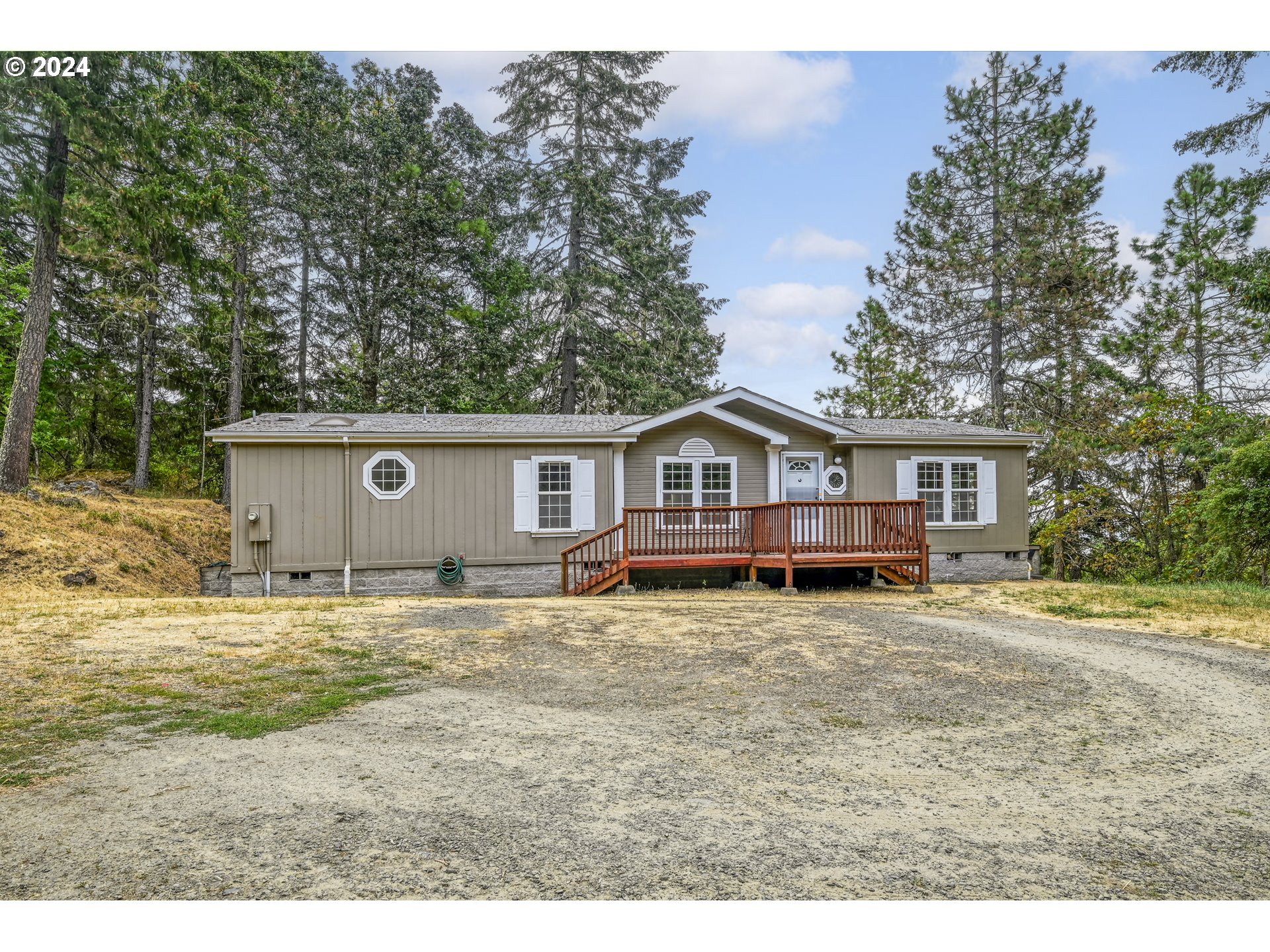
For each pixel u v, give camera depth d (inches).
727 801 143.4
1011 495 639.8
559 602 432.8
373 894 106.7
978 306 908.0
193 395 976.9
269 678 230.4
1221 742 185.5
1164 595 464.1
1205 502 597.9
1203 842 130.8
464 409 952.9
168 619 320.8
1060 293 845.8
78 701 200.2
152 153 581.9
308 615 343.0
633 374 1035.9
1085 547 920.3
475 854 119.4
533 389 1071.6
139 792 141.9
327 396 1062.4
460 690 223.1
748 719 198.1
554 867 115.9
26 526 495.2
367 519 518.3
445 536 533.0
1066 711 210.7
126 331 832.9
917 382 1073.5
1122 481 832.9
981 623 356.8
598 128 1092.5
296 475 507.2
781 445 600.1
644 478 583.5
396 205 959.6
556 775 155.6
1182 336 859.4
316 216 951.6
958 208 939.3
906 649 286.4
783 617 360.8
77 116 521.3
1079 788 154.8
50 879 109.1
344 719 191.6
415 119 1036.5
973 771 163.5
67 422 856.9
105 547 523.8
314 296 1030.4
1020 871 118.5
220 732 178.5
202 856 117.0
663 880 112.4
